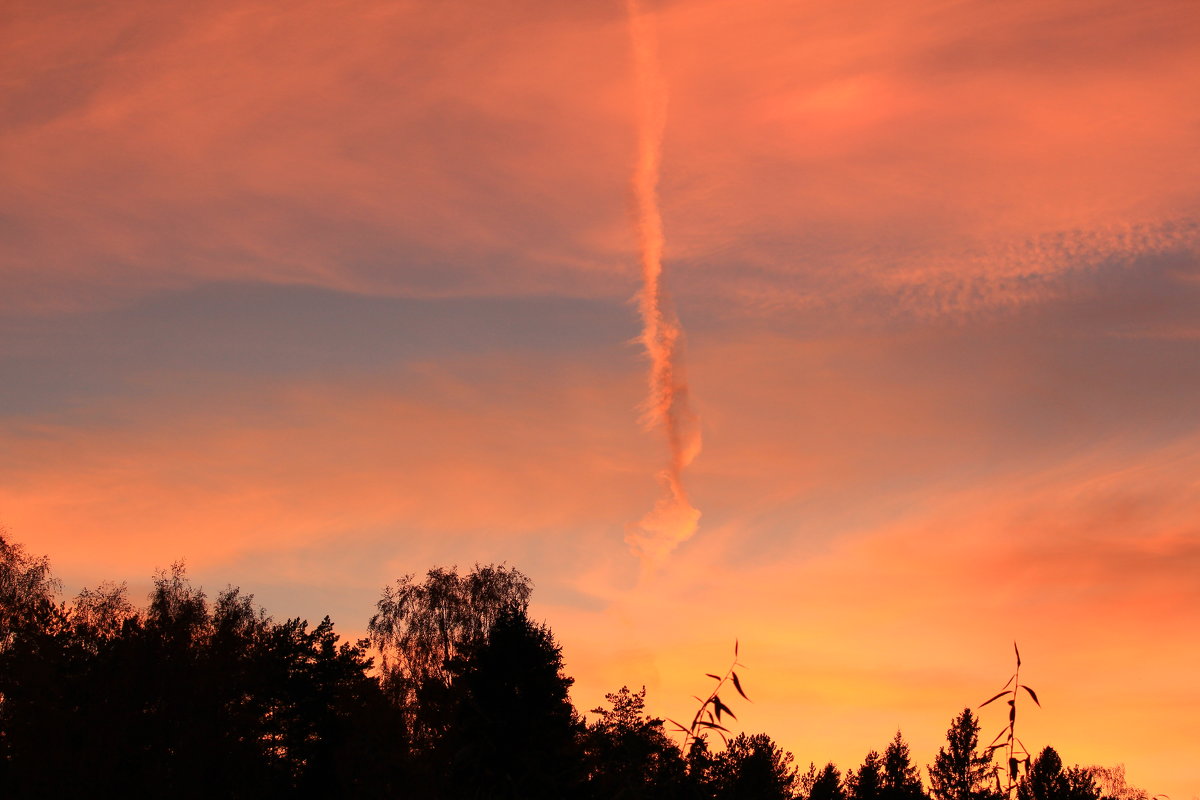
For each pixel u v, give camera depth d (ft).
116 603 154.20
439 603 169.48
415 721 139.03
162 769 135.54
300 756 160.66
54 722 131.75
